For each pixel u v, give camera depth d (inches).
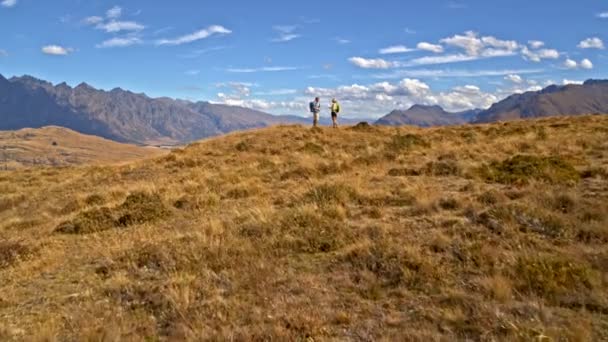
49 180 991.6
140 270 300.2
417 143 831.1
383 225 347.6
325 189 466.0
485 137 905.5
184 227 419.5
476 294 222.1
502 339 176.7
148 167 923.4
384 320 205.9
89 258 347.9
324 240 321.1
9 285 295.0
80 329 215.5
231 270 282.4
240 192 557.0
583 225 299.3
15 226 529.7
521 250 266.5
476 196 403.9
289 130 1175.0
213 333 201.3
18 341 209.2
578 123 1039.6
